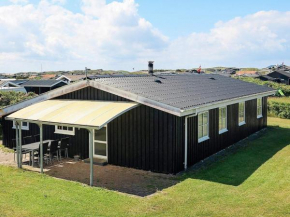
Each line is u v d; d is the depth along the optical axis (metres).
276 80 78.81
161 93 14.55
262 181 11.82
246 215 8.98
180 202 9.98
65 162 15.38
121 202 10.02
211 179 12.23
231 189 11.05
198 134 15.00
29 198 10.36
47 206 9.70
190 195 10.56
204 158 15.49
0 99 27.03
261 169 13.42
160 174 13.23
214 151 16.55
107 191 11.01
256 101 22.78
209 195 10.51
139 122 13.87
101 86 14.54
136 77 17.44
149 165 13.69
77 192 10.91
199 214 9.09
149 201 10.10
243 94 19.75
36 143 15.88
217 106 15.89
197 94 16.08
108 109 13.09
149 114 13.60
